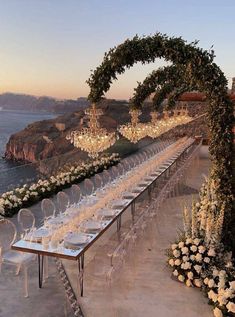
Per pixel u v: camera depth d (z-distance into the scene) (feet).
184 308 14.79
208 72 17.87
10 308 14.69
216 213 18.39
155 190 27.43
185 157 43.16
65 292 15.90
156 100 39.04
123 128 34.96
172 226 24.04
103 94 20.29
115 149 44.98
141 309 14.64
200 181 39.24
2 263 17.35
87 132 24.79
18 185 28.35
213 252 16.31
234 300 13.92
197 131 61.98
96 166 39.27
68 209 20.29
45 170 31.89
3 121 221.66
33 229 17.24
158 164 34.27
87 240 16.12
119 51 18.66
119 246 15.02
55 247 14.99
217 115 18.31
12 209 25.67
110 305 14.57
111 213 19.75
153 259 18.93
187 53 17.84
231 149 18.56
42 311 14.52
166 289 16.19
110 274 14.12
